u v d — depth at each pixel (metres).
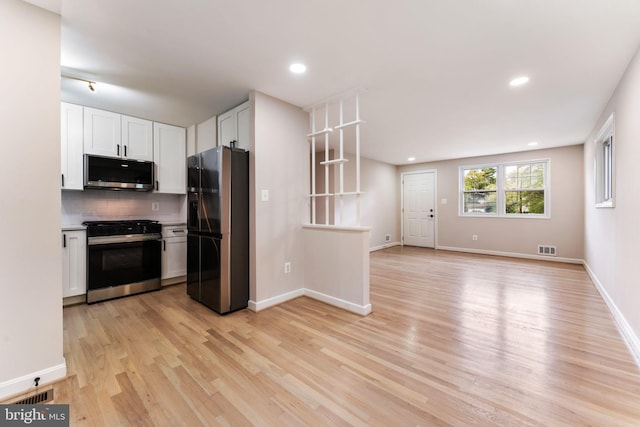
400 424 1.38
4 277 1.57
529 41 2.01
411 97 3.02
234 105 3.27
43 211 1.69
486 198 6.23
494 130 4.23
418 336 2.32
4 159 1.57
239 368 1.86
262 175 2.93
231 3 1.64
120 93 2.92
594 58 2.23
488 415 1.44
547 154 5.46
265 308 2.95
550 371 1.83
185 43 2.05
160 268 3.63
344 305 2.92
